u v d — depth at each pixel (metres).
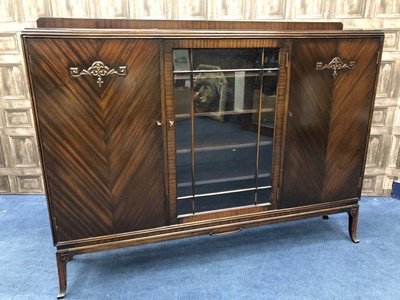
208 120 1.50
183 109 1.41
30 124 2.22
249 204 1.62
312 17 2.07
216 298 1.40
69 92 1.22
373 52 1.54
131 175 1.39
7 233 1.89
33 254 1.70
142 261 1.66
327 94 1.54
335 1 2.04
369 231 1.92
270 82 1.47
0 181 2.34
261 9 2.06
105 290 1.46
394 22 2.03
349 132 1.64
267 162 1.59
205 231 1.57
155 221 1.48
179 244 1.80
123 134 1.33
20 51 2.08
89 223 1.39
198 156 1.55
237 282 1.50
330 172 1.68
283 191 1.63
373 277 1.53
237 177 1.59
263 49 1.42
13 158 2.29
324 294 1.42
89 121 1.27
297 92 1.49
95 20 1.34
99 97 1.25
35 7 2.01
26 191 2.36
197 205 1.56
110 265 1.63
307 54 1.45
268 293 1.43
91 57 1.20
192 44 1.30
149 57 1.26
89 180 1.34
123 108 1.29
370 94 1.61
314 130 1.58
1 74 2.11
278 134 1.53
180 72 1.35
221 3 2.04
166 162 1.42
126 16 2.04
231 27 1.50
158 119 1.35
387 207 2.20
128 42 1.22
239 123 1.55
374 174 2.31
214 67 1.40
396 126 2.20
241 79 1.46
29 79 1.16
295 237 1.87
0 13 2.01
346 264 1.62
